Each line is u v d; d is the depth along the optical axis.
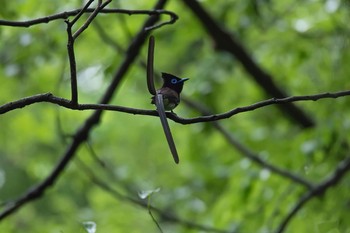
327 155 11.70
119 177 15.49
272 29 14.47
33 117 15.65
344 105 11.77
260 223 11.96
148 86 5.74
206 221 13.17
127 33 11.98
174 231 15.20
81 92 16.05
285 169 11.86
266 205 11.93
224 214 12.04
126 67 10.29
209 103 14.62
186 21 14.18
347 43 12.96
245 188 11.78
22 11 12.43
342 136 11.41
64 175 15.87
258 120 15.23
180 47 15.65
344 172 11.02
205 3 14.34
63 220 14.73
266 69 14.89
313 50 14.12
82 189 16.25
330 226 9.53
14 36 13.10
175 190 15.13
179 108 15.86
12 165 18.72
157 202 15.69
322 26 13.73
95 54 13.70
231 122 15.09
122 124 17.70
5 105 5.98
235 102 15.30
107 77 12.49
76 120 15.77
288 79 14.77
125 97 17.59
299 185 11.98
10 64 13.30
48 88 14.34
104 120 16.52
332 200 11.43
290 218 10.95
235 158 14.29
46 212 17.06
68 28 5.73
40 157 16.64
